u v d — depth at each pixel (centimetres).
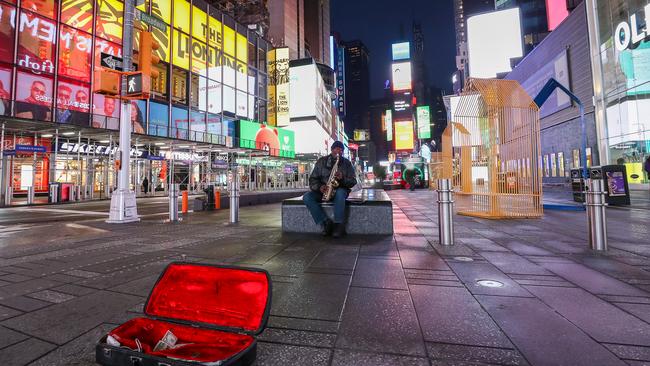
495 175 937
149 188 2919
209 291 223
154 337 216
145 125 2731
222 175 3506
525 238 608
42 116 2114
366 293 319
